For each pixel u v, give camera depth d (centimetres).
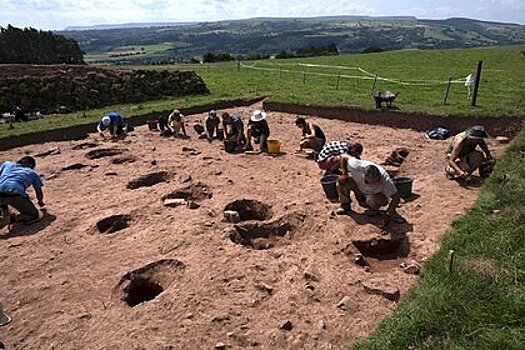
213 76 2822
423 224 705
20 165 801
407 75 2536
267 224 733
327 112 1562
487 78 2208
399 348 403
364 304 521
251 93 2036
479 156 859
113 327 497
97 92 1967
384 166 1019
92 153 1162
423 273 522
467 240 570
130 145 1238
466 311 429
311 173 980
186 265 608
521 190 692
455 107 1382
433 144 1177
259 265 606
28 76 1878
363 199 771
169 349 459
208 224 719
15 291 571
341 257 630
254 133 1141
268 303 530
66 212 801
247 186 904
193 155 1130
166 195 855
